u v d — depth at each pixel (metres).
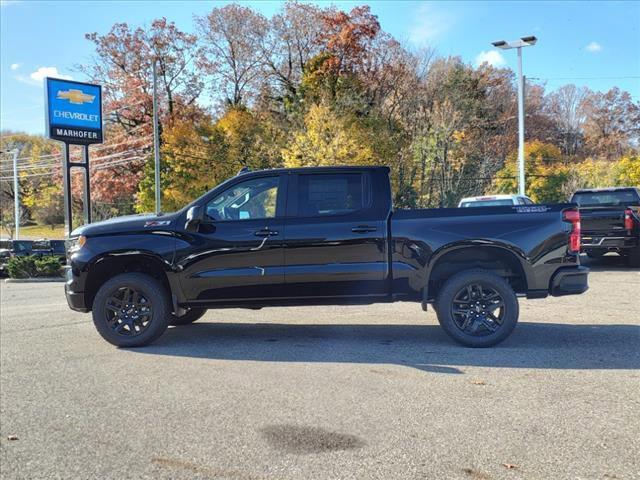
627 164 42.94
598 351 5.85
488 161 42.75
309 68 39.69
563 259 6.02
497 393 4.53
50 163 54.16
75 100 21.47
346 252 6.13
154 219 6.46
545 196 47.62
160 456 3.49
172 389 4.80
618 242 13.55
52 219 67.00
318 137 30.28
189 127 36.72
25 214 68.19
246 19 43.06
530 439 3.62
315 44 42.38
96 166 40.91
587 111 61.47
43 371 5.45
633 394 4.45
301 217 6.22
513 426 3.83
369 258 6.12
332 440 3.66
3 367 5.64
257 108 41.97
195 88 42.97
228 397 4.55
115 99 41.69
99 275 6.66
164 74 41.84
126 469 3.33
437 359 5.62
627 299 9.45
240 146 35.94
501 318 6.07
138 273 6.46
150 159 36.91
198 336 6.98
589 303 9.16
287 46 43.59
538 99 59.41
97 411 4.30
